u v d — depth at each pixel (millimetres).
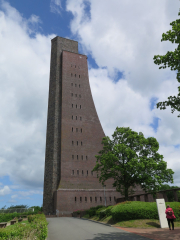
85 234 16109
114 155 33156
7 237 10695
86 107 63438
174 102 16266
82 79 67000
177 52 15594
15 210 47656
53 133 58719
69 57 68438
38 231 12797
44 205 52938
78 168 55281
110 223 22250
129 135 34625
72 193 51594
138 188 56062
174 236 13883
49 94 64562
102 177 36906
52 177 54250
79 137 58844
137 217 21047
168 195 37625
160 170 32406
